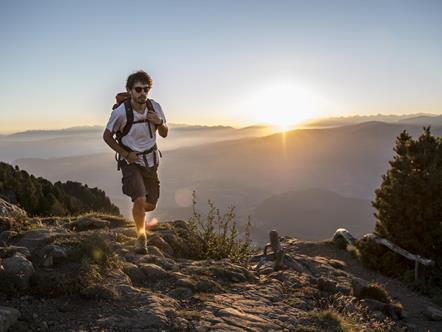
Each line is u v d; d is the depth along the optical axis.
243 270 6.93
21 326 3.94
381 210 12.88
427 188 11.69
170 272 6.02
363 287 7.16
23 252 5.45
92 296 4.72
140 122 5.89
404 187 11.98
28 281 4.75
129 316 4.43
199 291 5.65
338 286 7.27
